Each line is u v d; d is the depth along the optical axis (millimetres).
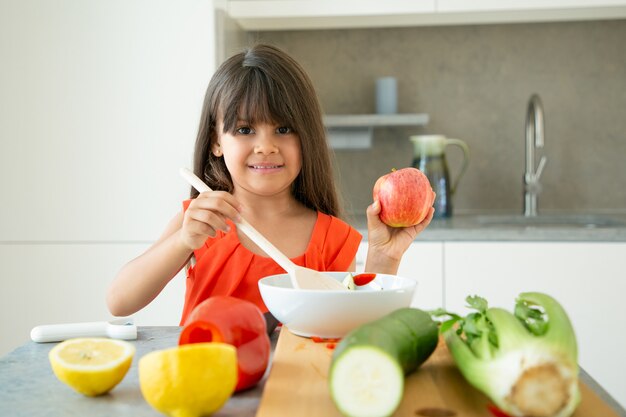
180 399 568
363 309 763
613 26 2529
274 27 2457
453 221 2234
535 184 2439
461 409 583
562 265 1962
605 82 2549
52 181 2078
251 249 1263
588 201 2586
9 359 793
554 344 547
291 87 1226
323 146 1339
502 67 2568
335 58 2607
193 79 2051
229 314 666
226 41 2178
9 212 2088
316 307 766
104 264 2082
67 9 2053
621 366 1963
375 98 2568
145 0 2043
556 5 2188
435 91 2592
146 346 851
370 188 2621
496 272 1977
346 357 549
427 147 2324
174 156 2061
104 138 2068
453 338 640
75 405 633
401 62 2592
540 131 2371
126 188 2070
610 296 1958
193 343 667
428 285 1993
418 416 569
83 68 2059
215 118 1271
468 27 2564
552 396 533
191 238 1027
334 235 1318
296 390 623
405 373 644
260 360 670
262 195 1243
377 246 1197
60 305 2088
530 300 637
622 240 1963
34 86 2066
